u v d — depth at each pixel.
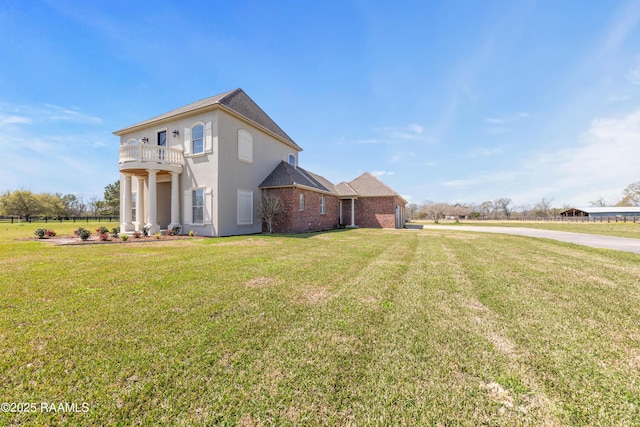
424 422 1.89
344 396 2.13
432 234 17.42
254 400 2.07
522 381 2.33
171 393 2.13
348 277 5.82
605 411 1.98
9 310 3.76
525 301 4.40
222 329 3.25
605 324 3.53
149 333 3.12
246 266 6.75
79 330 3.18
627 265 7.38
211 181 14.82
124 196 16.22
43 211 45.81
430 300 4.41
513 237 15.65
